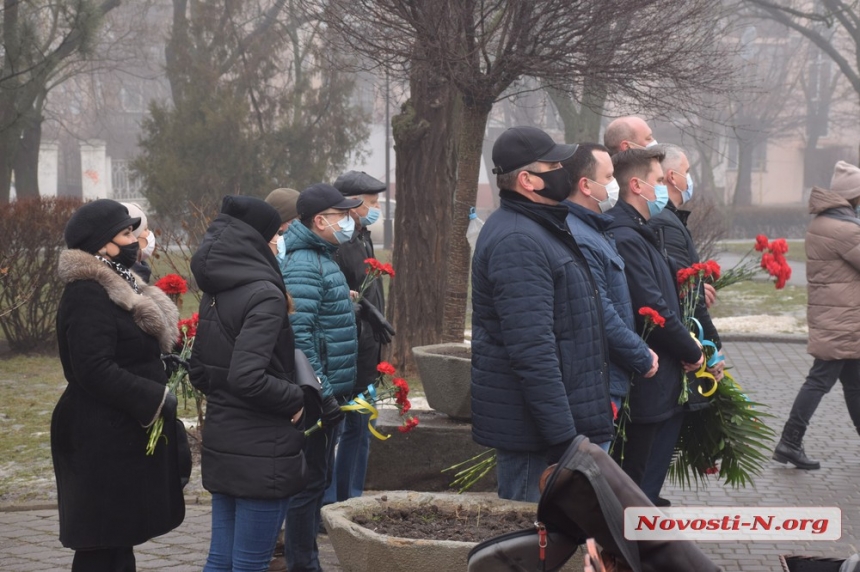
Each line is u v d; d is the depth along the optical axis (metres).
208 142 20.36
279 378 3.88
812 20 31.39
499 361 4.06
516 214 4.05
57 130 51.47
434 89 9.98
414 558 3.65
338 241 4.84
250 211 3.93
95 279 3.95
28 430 8.22
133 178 21.06
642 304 4.89
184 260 10.86
